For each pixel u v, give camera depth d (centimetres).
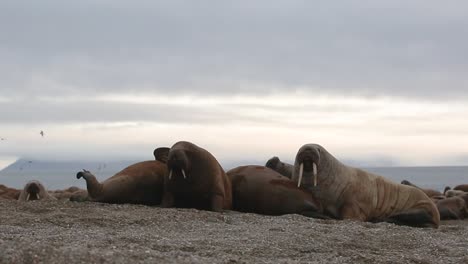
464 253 1075
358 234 1209
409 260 977
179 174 1612
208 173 1627
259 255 970
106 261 778
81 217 1273
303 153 1684
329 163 1702
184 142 1645
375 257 984
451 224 1975
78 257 780
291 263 900
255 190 1708
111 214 1338
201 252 946
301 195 1680
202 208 1669
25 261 752
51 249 800
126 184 1666
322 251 1036
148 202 1705
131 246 944
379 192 1770
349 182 1722
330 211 1695
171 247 973
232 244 1042
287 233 1186
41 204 1453
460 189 2980
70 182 13338
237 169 1791
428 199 1778
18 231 1091
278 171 1925
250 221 1380
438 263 970
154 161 1759
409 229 1389
